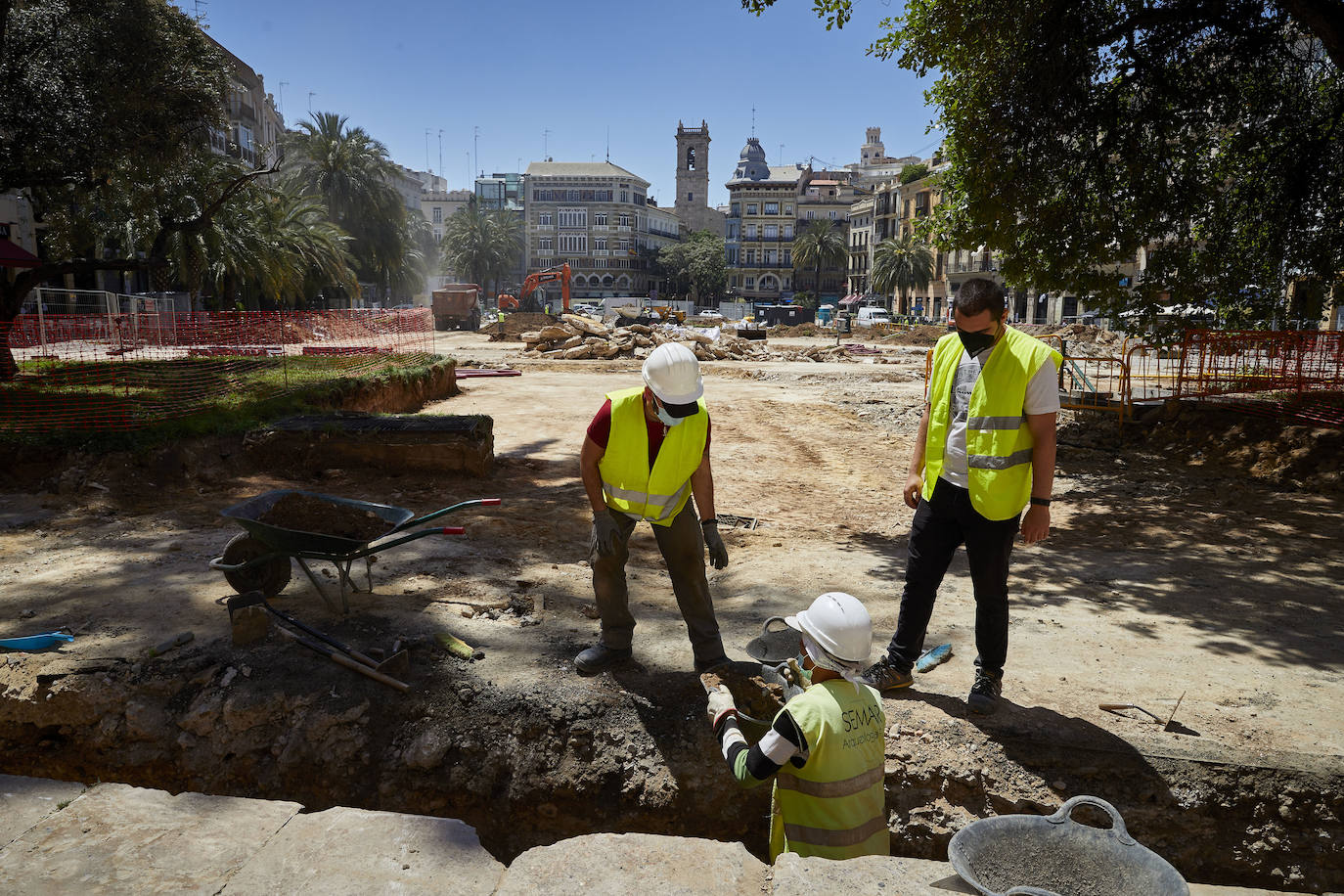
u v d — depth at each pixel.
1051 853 2.42
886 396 18.58
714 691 3.13
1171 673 4.53
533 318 44.47
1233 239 11.73
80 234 17.02
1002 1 9.89
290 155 46.47
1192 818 3.52
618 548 3.83
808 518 8.47
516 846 3.75
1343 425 10.66
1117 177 11.04
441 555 6.27
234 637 4.28
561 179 112.19
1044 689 4.26
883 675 4.09
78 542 6.42
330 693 3.96
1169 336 12.67
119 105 12.81
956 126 11.22
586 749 3.80
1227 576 6.42
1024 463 3.57
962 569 6.50
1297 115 11.03
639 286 117.62
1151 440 12.23
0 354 13.36
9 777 3.19
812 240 94.56
